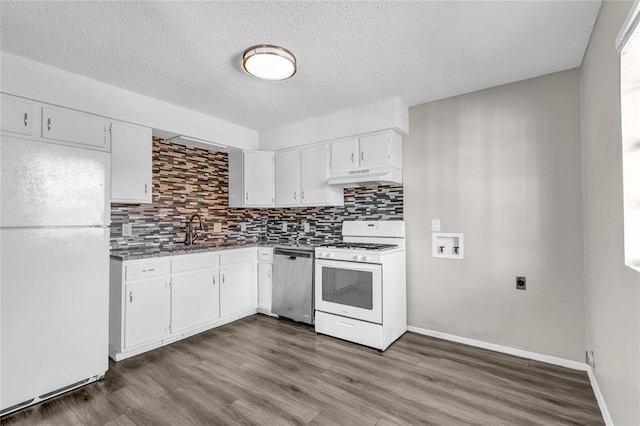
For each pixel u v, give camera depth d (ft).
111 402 6.54
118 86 8.95
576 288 7.91
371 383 7.26
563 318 8.07
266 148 13.24
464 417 6.02
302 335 10.26
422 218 10.34
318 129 11.59
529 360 8.40
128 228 10.28
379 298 9.03
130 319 8.59
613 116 5.15
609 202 5.51
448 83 8.86
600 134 6.01
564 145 8.08
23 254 6.31
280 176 12.76
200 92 9.41
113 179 8.97
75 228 7.02
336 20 5.99
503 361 8.34
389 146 10.03
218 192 13.21
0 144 6.08
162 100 10.03
